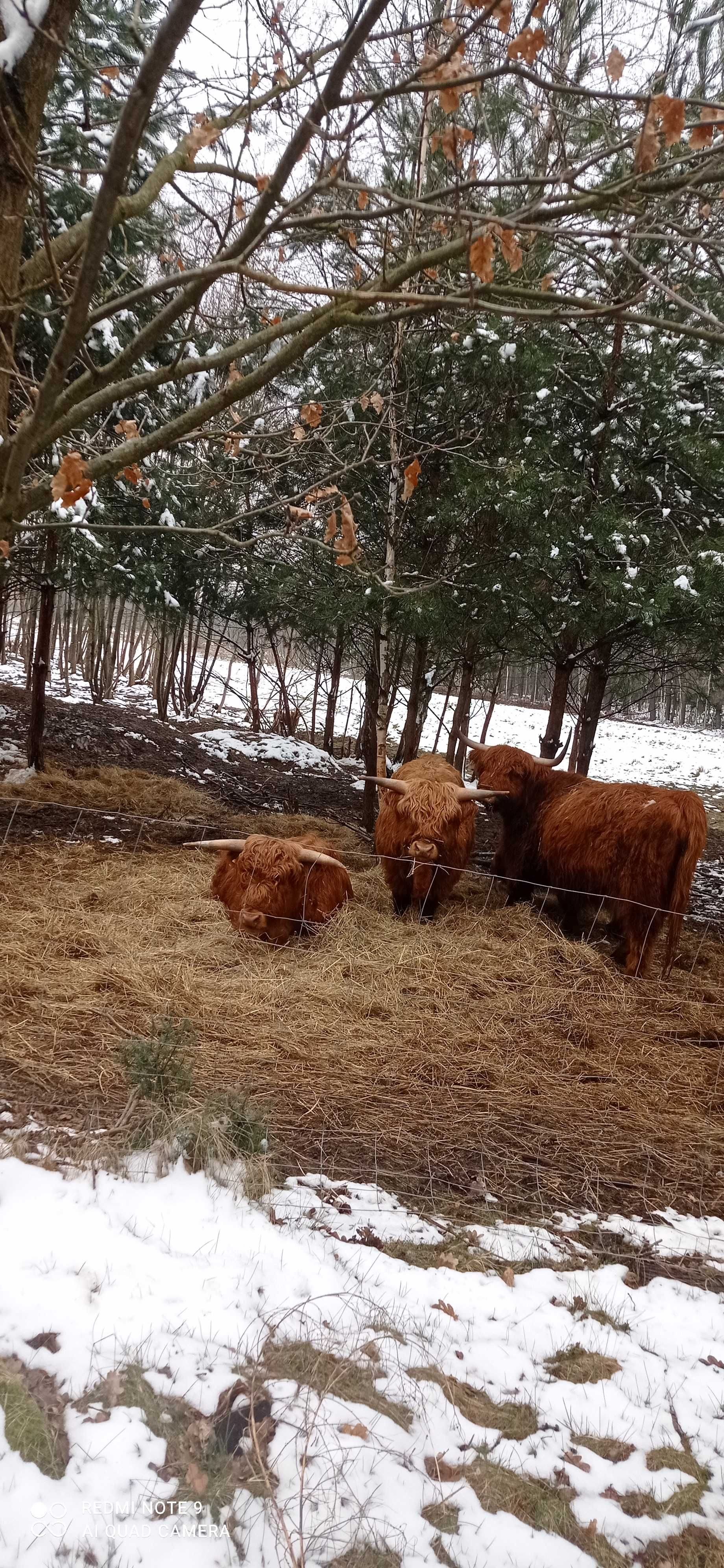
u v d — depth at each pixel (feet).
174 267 12.84
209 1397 7.49
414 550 32.22
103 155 18.24
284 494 30.27
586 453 29.66
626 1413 8.18
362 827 35.76
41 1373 7.41
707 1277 10.25
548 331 26.73
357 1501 6.86
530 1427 7.93
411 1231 10.22
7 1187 9.47
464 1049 15.05
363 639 40.75
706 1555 7.03
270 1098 12.42
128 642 67.51
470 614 29.76
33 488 8.42
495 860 25.29
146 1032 13.60
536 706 113.39
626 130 10.02
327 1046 14.35
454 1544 6.75
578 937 22.22
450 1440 7.63
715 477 27.25
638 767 73.20
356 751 57.36
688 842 19.26
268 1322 8.37
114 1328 7.95
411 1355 8.39
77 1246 8.81
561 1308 9.41
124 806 29.27
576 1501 7.30
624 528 26.53
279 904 18.98
